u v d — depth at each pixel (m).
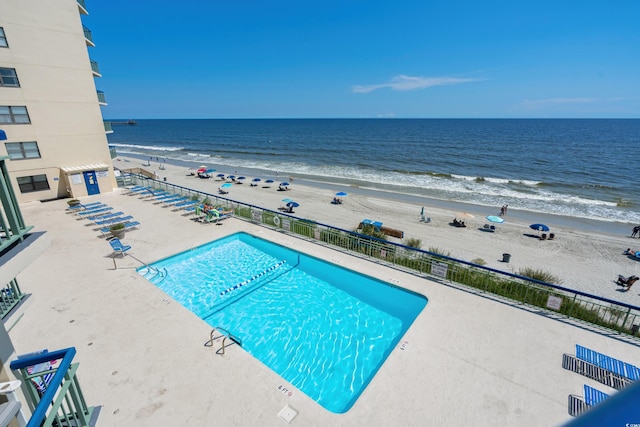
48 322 8.93
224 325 10.14
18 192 20.39
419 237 23.31
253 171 52.84
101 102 23.78
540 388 7.11
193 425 6.11
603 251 21.50
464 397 6.86
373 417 6.40
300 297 11.70
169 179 43.78
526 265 19.23
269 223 17.80
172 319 9.16
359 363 8.68
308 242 15.06
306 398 6.76
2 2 18.12
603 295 16.23
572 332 8.93
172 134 136.38
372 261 13.26
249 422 6.21
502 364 7.77
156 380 7.07
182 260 13.95
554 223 27.70
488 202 34.12
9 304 6.36
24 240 5.32
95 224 16.95
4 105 19.08
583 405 6.70
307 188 39.31
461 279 11.73
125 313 9.38
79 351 7.88
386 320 10.48
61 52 20.59
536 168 53.28
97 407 6.39
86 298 10.12
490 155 67.19
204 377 7.19
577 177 46.53
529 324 9.26
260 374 7.32
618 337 8.75
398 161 61.62
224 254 14.76
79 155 22.53
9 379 4.36
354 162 61.31
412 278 11.87
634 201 34.78
